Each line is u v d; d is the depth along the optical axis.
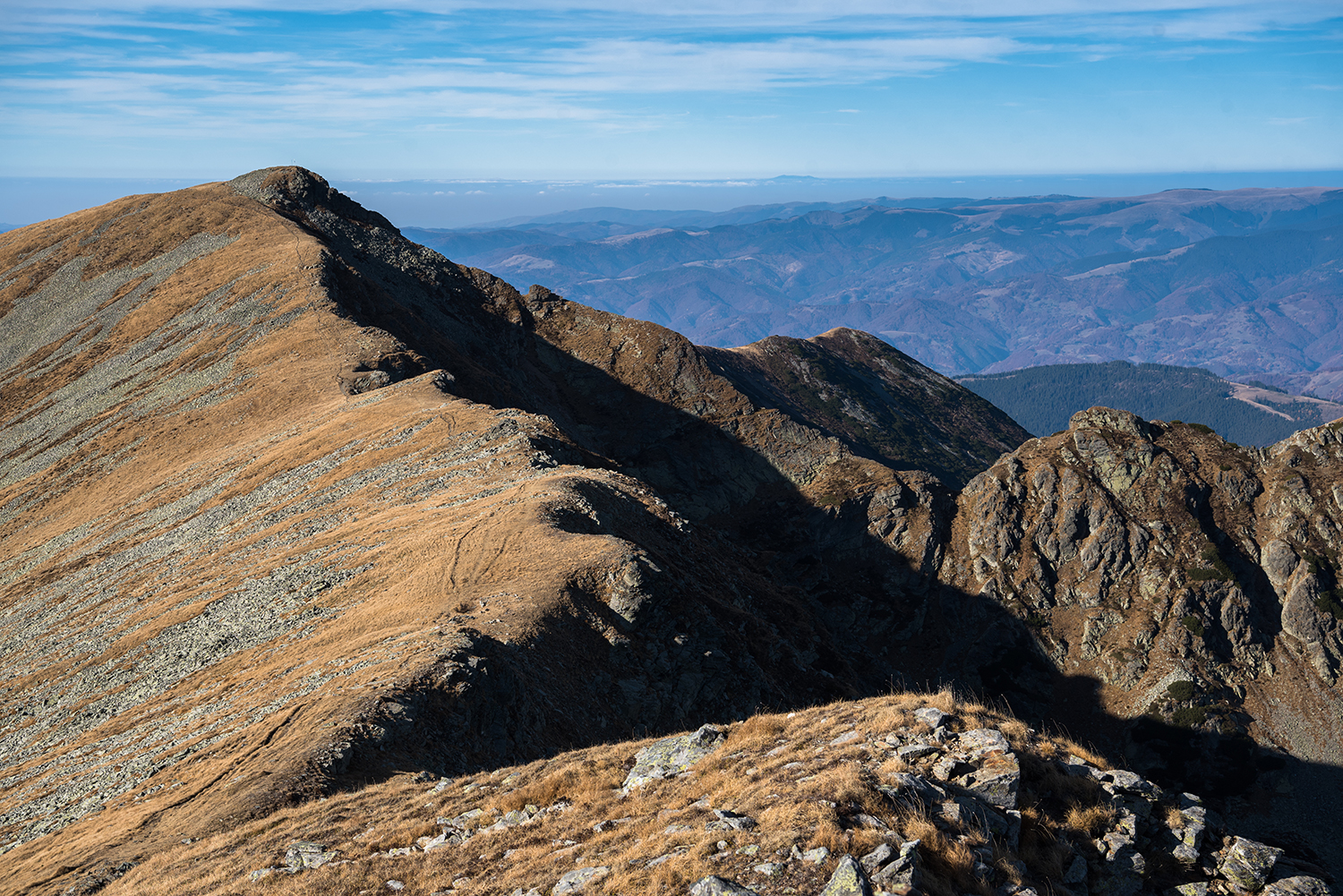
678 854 19.23
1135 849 19.61
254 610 64.56
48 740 57.59
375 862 25.38
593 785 26.58
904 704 24.39
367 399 108.25
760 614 83.44
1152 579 132.75
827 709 26.05
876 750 21.81
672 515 86.94
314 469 92.50
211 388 126.06
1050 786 20.92
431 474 83.44
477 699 44.50
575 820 24.22
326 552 70.75
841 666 83.38
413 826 27.42
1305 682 123.38
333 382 116.38
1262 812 111.69
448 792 30.84
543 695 49.16
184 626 66.38
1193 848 19.88
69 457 123.69
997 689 129.12
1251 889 19.08
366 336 129.12
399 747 40.31
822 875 17.12
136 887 29.50
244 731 44.75
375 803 32.44
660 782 24.94
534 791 27.22
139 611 73.50
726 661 61.34
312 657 53.28
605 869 20.08
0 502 117.94
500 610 54.66
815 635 87.56
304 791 35.81
